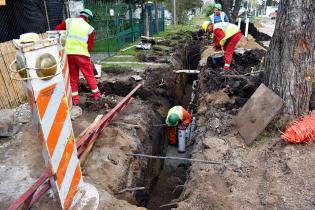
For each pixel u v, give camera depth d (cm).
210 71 764
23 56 245
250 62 819
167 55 1145
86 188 350
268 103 461
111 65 955
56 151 287
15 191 363
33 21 837
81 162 418
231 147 452
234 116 534
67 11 1062
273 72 471
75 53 583
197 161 436
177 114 759
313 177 358
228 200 342
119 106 566
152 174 614
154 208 554
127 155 473
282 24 448
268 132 459
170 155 774
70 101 568
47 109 271
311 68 448
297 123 439
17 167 412
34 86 254
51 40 269
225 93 619
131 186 443
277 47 461
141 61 1040
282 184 355
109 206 338
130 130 550
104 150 462
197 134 566
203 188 366
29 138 491
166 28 2550
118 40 1355
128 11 1541
